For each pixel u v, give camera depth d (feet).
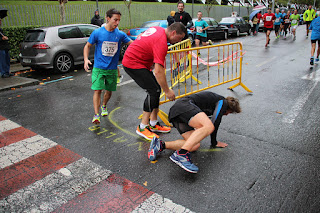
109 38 13.47
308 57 31.76
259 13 70.38
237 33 59.88
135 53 11.46
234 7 120.06
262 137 12.50
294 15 49.67
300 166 10.14
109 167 10.48
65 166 10.62
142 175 9.89
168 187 9.16
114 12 13.23
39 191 9.15
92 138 13.00
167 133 13.38
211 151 11.41
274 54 34.71
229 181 9.37
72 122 14.99
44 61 26.58
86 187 9.29
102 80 13.92
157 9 75.72
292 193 8.68
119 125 14.40
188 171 9.53
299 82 21.24
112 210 8.14
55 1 58.54
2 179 9.87
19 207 8.41
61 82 24.31
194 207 8.17
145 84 11.86
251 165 10.30
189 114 9.70
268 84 21.07
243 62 30.14
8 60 25.29
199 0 109.50
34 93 20.95
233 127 13.65
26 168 10.55
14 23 41.29
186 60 19.95
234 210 8.00
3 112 16.92
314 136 12.42
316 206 8.09
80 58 29.40
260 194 8.67
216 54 36.55
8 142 12.78
